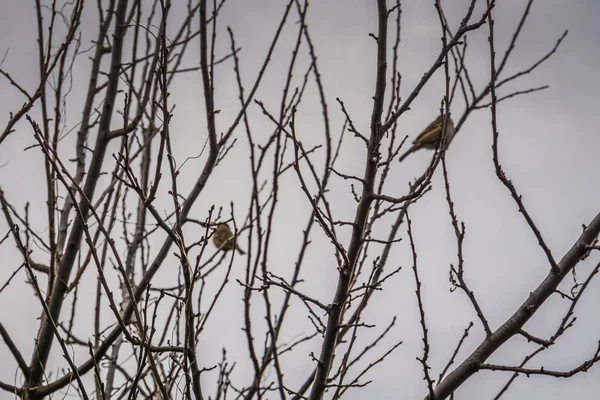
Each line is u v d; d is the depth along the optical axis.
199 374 5.77
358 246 5.83
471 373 5.87
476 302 6.16
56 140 7.36
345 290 5.81
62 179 5.98
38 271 7.45
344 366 6.37
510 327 6.02
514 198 6.08
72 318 7.69
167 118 6.00
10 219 6.64
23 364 6.96
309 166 6.28
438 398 5.78
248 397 6.19
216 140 7.09
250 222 6.67
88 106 8.12
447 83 6.31
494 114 6.11
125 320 6.86
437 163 5.86
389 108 6.92
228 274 6.21
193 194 7.07
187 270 5.84
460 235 6.37
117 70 7.66
